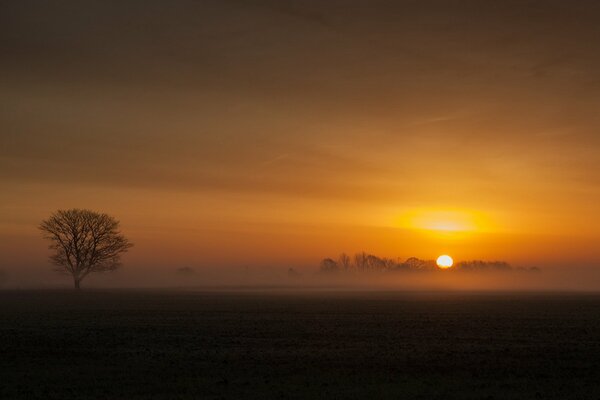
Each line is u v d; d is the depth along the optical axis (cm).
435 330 4803
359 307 8025
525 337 4300
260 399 2358
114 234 14100
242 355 3447
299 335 4447
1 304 8706
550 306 8281
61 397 2417
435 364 3127
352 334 4503
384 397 2391
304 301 9800
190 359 3312
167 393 2477
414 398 2377
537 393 2448
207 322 5566
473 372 2902
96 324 5334
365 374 2856
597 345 3850
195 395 2436
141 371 2956
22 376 2845
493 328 4959
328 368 3017
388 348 3731
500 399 2361
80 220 13825
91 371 2959
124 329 4888
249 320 5794
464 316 6312
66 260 13888
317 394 2441
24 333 4584
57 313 6762
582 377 2791
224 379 2731
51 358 3366
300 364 3136
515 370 2953
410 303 9138
